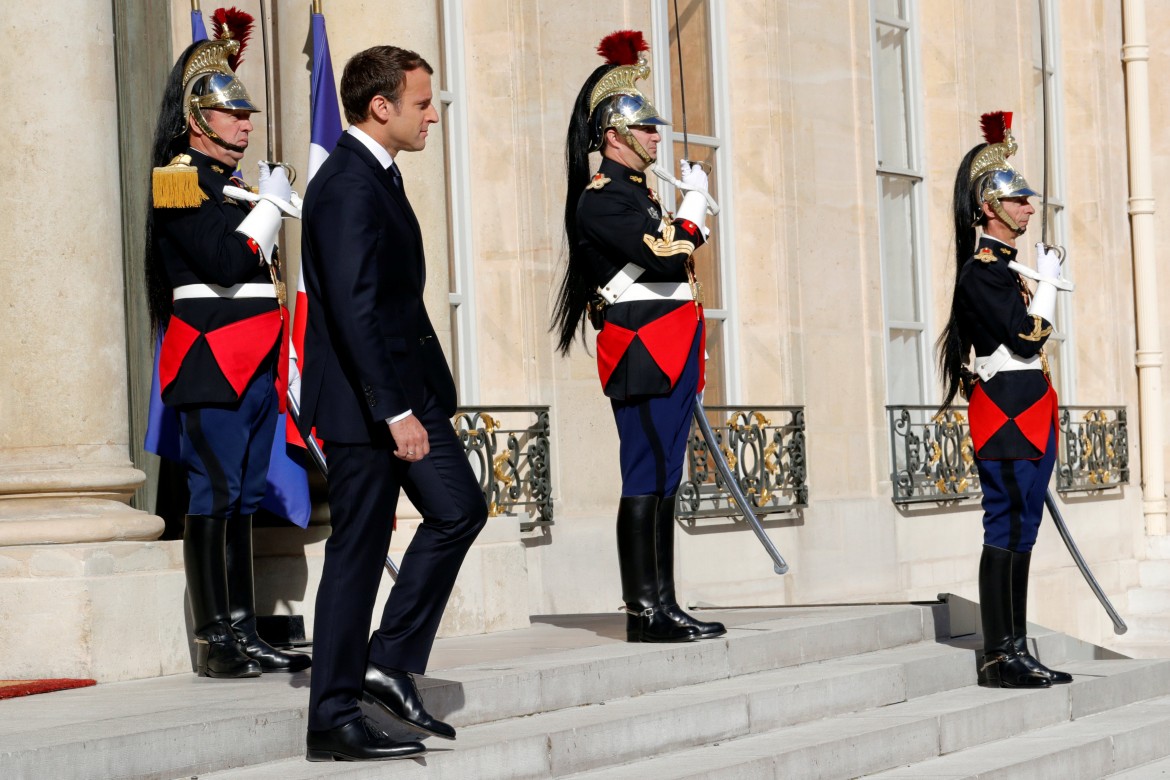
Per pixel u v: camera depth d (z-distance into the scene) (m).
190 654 7.02
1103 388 18.31
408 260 5.47
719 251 13.24
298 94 8.66
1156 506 18.67
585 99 7.63
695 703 6.79
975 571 15.37
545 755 5.96
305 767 5.33
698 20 13.07
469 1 11.16
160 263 6.75
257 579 7.96
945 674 8.56
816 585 13.34
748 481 12.71
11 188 7.09
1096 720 8.70
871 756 7.10
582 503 11.29
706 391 12.97
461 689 6.18
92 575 6.73
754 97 13.31
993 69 16.30
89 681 6.56
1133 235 18.95
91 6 7.21
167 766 5.16
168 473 8.70
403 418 5.27
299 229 8.52
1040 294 8.27
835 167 13.98
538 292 11.10
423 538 5.57
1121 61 18.94
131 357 8.74
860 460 14.04
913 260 15.54
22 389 7.09
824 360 13.71
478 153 11.13
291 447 7.56
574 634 8.39
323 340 5.41
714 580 12.29
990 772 7.17
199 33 7.78
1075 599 16.81
